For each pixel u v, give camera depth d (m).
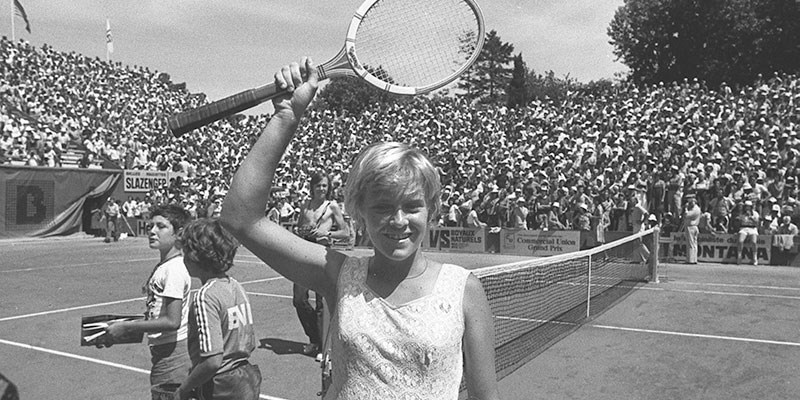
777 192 19.39
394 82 3.11
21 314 11.22
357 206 2.12
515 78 76.00
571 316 10.06
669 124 28.44
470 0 3.07
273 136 2.22
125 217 32.09
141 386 6.90
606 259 14.85
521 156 27.23
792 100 28.05
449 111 39.03
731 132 25.64
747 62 51.31
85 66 50.78
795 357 7.88
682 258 18.66
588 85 67.88
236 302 3.76
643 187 20.28
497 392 2.16
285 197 27.67
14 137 31.75
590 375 7.08
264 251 2.23
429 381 2.00
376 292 2.09
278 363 7.78
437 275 2.12
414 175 2.04
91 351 8.45
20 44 47.62
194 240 3.73
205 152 39.66
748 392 6.53
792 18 49.38
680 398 6.35
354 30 3.09
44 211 29.81
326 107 63.62
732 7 51.16
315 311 7.90
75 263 19.95
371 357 2.01
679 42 54.25
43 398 6.50
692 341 8.68
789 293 12.93
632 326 9.58
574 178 22.94
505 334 8.80
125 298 13.02
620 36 59.31
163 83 56.03
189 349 3.76
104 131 38.41
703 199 20.16
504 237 22.03
